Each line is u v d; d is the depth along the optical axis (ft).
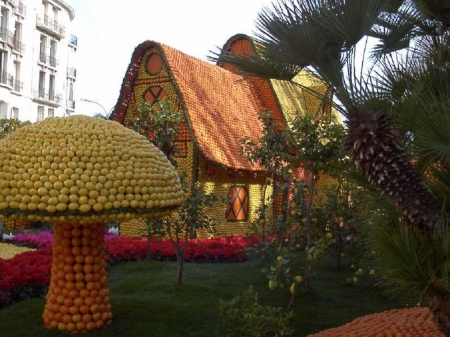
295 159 26.48
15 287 19.83
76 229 15.60
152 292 22.16
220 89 45.03
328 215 26.66
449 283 11.01
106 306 16.33
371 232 13.69
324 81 13.76
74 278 15.69
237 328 14.69
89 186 13.61
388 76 13.91
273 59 14.24
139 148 15.24
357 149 12.98
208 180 39.65
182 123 38.93
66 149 14.01
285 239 23.45
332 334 15.80
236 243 34.65
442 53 14.08
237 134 42.24
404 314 17.75
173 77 39.17
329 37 13.30
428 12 16.19
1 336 15.16
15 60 97.86
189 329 17.02
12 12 95.09
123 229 40.86
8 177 13.67
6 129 53.88
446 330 12.37
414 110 12.79
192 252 31.73
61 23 114.62
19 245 36.70
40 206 13.39
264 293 22.86
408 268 11.04
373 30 16.40
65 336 15.21
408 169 12.78
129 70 41.78
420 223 12.50
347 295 23.84
